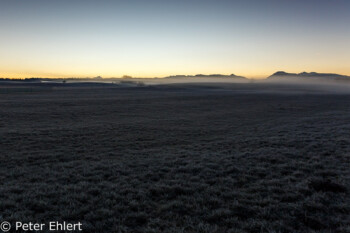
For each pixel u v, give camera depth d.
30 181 10.18
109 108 50.44
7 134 21.11
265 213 7.30
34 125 27.52
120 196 8.52
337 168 11.69
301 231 6.48
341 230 6.42
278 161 13.15
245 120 34.47
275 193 8.87
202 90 161.62
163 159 13.73
